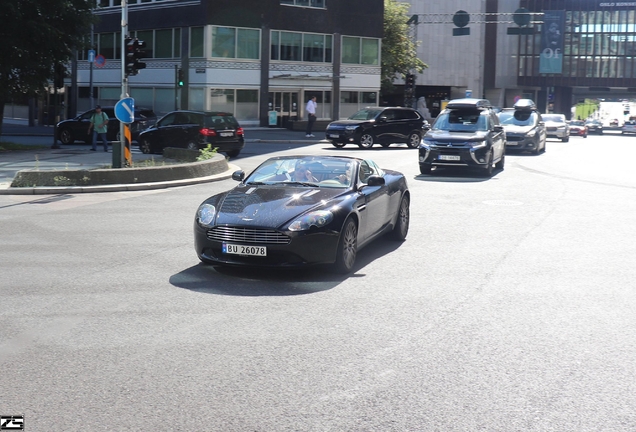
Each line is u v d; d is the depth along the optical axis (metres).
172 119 26.97
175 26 47.59
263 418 4.78
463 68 79.94
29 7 26.73
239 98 47.94
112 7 51.69
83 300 7.77
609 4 98.75
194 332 6.67
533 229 12.44
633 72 99.62
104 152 27.72
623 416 4.86
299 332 6.69
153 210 14.26
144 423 4.70
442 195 16.73
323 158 10.44
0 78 27.19
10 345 6.29
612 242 11.31
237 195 9.45
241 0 47.25
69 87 54.19
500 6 88.44
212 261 8.84
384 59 57.91
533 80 96.88
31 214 13.71
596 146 40.53
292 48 50.34
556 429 4.64
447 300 7.89
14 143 29.95
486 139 20.67
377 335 6.62
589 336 6.65
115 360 5.91
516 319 7.18
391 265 9.65
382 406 4.99
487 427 4.66
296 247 8.56
